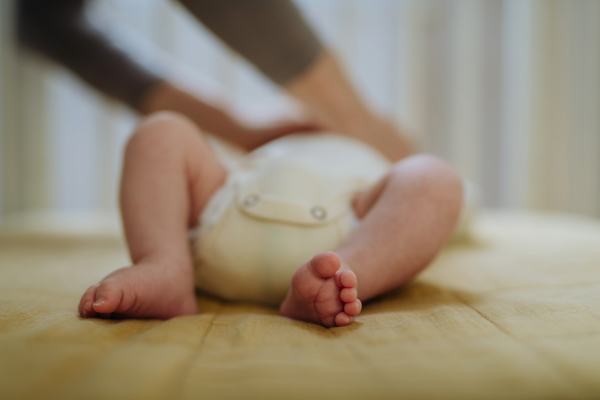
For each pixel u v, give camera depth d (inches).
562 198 86.7
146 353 14.0
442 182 22.5
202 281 25.3
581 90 85.8
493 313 18.8
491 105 88.0
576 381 12.5
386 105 87.1
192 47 83.7
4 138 83.7
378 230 21.5
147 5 82.9
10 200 84.4
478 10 86.4
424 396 11.8
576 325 16.8
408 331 16.6
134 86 50.2
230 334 17.1
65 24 50.9
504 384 12.3
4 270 32.9
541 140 86.5
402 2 86.0
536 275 28.0
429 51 87.2
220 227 24.6
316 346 15.5
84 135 85.8
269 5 37.4
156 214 23.0
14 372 12.5
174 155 24.8
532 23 85.7
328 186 25.7
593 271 28.1
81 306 18.5
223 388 12.3
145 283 19.7
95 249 45.1
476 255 37.1
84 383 11.9
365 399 11.7
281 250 23.2
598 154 85.8
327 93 43.0
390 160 50.6
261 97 84.3
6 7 82.3
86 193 86.4
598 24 84.7
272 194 24.6
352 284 17.8
